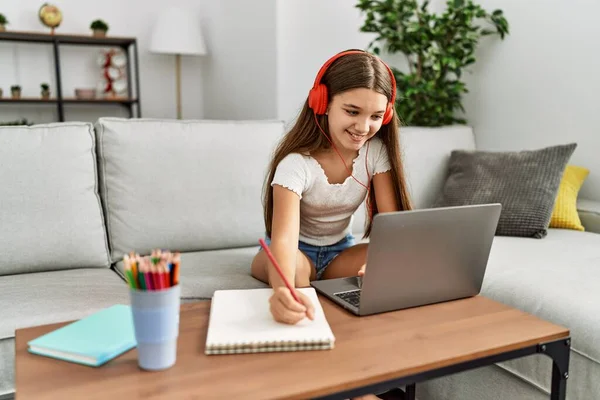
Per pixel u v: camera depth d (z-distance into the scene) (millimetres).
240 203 1925
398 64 3197
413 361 874
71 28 4188
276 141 2014
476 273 1168
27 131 1682
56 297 1386
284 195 1287
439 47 2680
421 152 2352
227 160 1914
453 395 1601
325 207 1428
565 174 2225
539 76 2510
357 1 3275
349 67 1217
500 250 1798
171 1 4445
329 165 1381
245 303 1058
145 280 806
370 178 1447
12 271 1618
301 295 998
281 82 3348
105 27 3992
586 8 2266
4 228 1597
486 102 2816
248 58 3717
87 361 857
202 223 1868
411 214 1017
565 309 1320
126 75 4195
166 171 1832
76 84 4266
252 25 3613
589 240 1921
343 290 1196
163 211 1824
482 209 1098
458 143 2465
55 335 937
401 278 1070
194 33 4051
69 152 1707
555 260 1660
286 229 1234
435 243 1075
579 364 1270
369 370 842
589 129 2305
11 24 4027
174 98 4613
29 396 763
